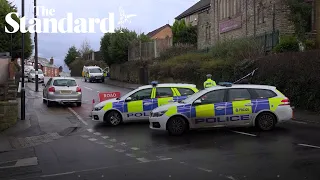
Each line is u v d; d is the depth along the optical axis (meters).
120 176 6.98
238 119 11.41
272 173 6.83
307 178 6.47
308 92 16.06
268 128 11.51
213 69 24.75
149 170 7.34
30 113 17.09
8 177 7.30
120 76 47.50
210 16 38.28
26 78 45.38
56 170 7.69
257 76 19.47
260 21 28.39
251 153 8.55
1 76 27.22
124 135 11.73
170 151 9.12
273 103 11.52
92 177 7.01
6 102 13.36
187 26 47.28
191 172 7.08
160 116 11.34
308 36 23.73
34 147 10.51
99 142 10.79
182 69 29.86
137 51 44.28
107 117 13.70
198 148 9.34
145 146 9.88
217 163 7.71
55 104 21.42
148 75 38.09
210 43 38.59
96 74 47.09
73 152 9.52
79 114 17.48
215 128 12.15
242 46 23.11
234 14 32.84
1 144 10.96
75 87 20.52
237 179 6.53
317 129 11.81
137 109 13.74
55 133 12.62
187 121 11.36
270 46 24.06
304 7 25.09
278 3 25.67
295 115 14.94
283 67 17.48
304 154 8.31
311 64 15.73
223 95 11.54
